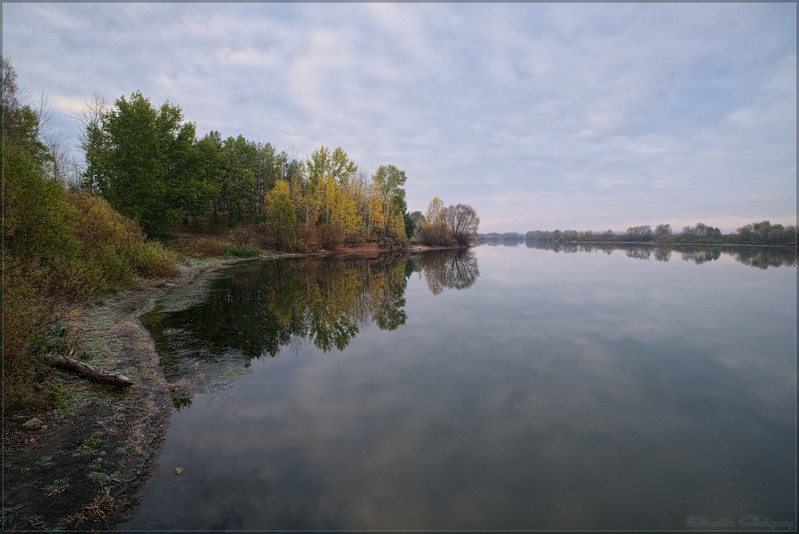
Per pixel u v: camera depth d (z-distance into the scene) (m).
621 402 6.83
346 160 60.38
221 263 33.12
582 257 48.47
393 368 8.54
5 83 16.44
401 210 75.31
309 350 9.83
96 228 15.88
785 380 7.82
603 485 4.56
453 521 3.93
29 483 4.10
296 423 5.97
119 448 4.96
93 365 7.41
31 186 10.34
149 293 16.53
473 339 10.80
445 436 5.64
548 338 10.84
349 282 23.12
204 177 40.34
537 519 3.99
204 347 9.77
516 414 6.36
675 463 5.02
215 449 5.16
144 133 28.06
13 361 5.21
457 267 33.53
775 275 26.09
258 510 4.00
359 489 4.40
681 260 42.12
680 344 10.24
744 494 4.42
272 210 47.34
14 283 6.57
